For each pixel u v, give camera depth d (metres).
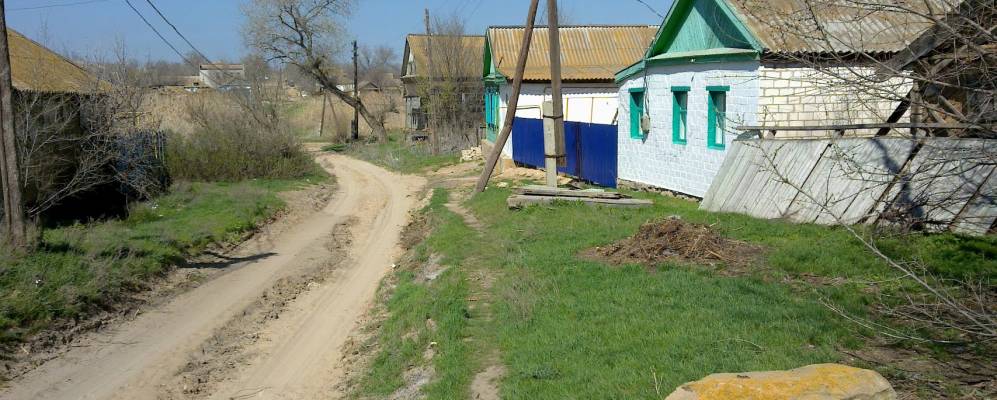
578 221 13.76
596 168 20.62
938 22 5.49
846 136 12.54
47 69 18.94
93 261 12.21
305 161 30.55
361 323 10.95
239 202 20.89
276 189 25.61
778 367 5.81
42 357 9.50
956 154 8.52
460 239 13.93
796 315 7.14
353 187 28.69
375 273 14.41
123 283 12.16
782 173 12.41
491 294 9.86
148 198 20.56
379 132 50.47
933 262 8.59
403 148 42.72
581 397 5.85
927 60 6.93
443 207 19.08
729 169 13.68
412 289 11.35
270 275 14.16
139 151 22.48
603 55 28.98
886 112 13.14
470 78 41.12
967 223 9.87
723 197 13.50
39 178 16.12
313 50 46.91
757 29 13.30
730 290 8.23
